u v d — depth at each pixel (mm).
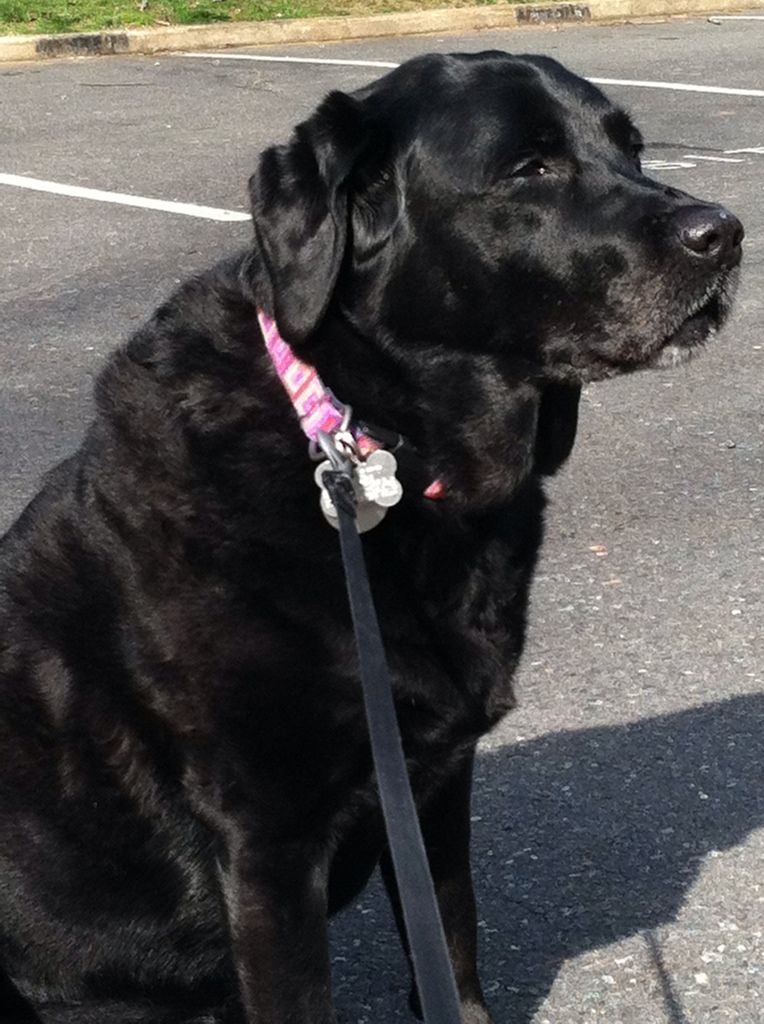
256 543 1345
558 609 2141
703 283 1451
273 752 1343
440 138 1435
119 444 1401
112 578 1373
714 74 5727
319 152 1392
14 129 4848
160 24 6570
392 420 1405
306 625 1335
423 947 1129
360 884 1445
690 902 1667
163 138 4688
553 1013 1552
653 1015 1544
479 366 1425
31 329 3020
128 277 3316
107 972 1431
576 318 1453
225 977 1465
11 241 3602
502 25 6992
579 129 1472
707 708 1947
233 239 3576
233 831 1357
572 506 2396
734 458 2545
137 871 1400
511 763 1864
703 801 1801
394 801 1183
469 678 1388
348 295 1415
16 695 1389
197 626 1343
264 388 1387
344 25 6660
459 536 1396
